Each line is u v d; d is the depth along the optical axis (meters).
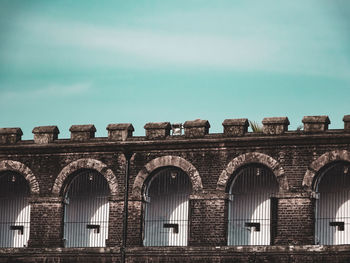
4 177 54.34
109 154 52.12
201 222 50.38
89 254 51.41
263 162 49.78
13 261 52.56
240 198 50.91
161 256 50.44
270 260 48.72
